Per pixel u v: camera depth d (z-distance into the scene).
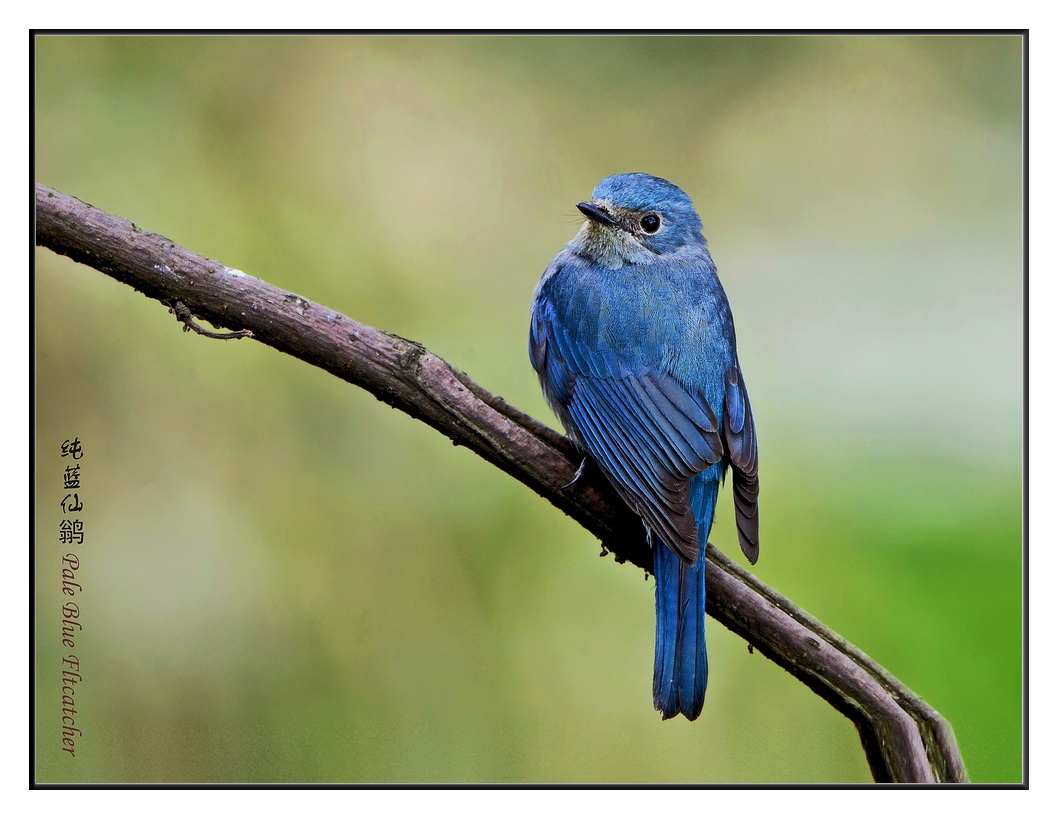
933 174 14.35
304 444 11.67
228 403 11.59
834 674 7.46
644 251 9.48
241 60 13.29
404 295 13.22
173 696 10.84
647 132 14.41
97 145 12.70
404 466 11.77
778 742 11.00
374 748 11.00
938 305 13.46
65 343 11.35
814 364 12.86
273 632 11.22
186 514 11.29
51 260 11.40
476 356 13.12
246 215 12.99
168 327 11.59
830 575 11.02
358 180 13.41
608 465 8.03
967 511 11.20
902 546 11.05
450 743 11.13
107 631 10.88
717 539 11.24
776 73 14.72
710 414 8.57
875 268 13.84
